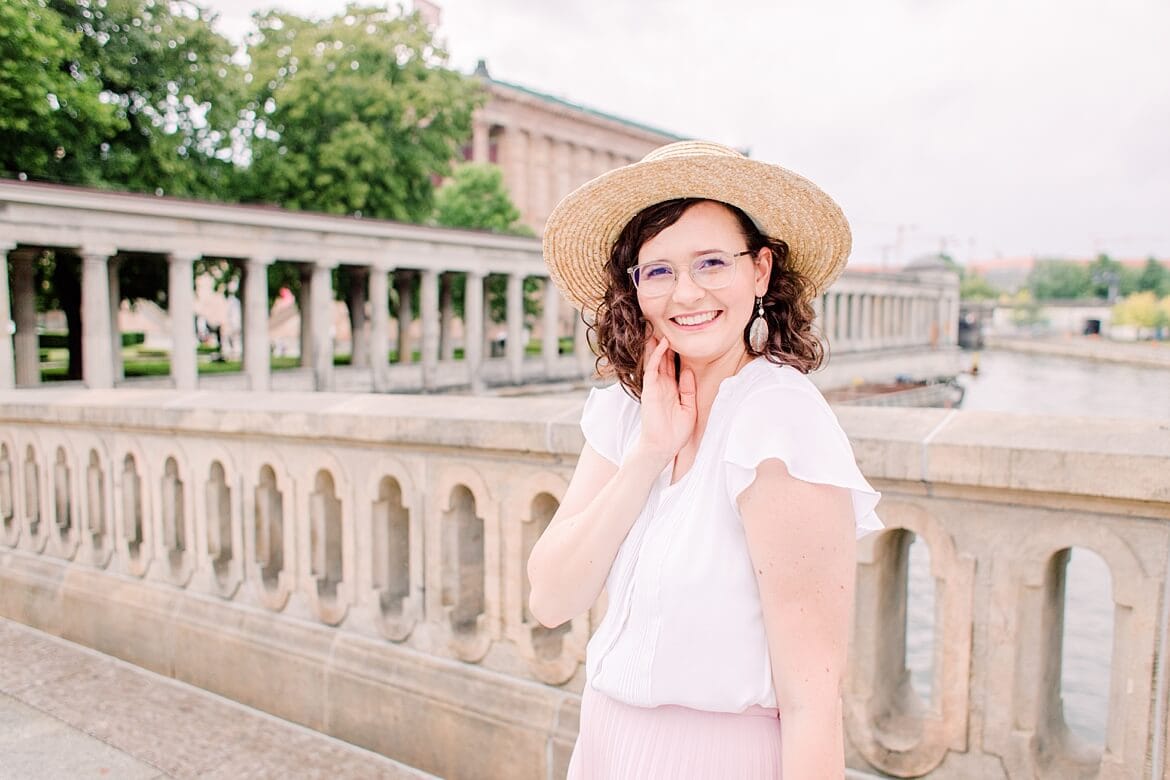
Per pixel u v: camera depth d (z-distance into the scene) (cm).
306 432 388
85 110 2788
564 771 311
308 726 385
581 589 160
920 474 247
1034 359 12094
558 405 348
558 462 323
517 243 4472
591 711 162
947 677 257
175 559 455
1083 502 230
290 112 3894
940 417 263
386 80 4038
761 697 141
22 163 2903
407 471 367
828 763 132
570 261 177
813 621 134
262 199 3981
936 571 255
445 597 362
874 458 254
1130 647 228
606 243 170
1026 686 248
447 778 344
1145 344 13800
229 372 3553
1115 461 219
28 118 2741
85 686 420
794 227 156
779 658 135
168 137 3222
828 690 133
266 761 347
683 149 152
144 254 3391
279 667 393
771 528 135
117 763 340
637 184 154
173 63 3139
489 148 7706
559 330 7088
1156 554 222
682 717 147
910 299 8894
